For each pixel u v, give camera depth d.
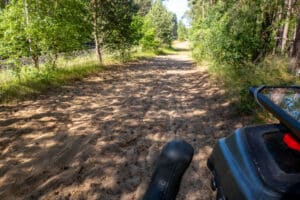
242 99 5.65
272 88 1.42
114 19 15.48
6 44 8.58
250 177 1.09
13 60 8.50
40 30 8.73
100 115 5.72
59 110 5.98
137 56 23.44
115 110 6.11
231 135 1.53
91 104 6.58
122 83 9.60
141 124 5.20
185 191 3.08
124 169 3.55
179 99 7.21
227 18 10.41
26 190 3.08
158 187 0.73
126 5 16.48
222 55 10.72
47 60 10.09
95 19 14.17
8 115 5.48
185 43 72.12
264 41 9.70
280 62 7.75
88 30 12.57
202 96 7.44
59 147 4.14
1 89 6.86
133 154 3.96
